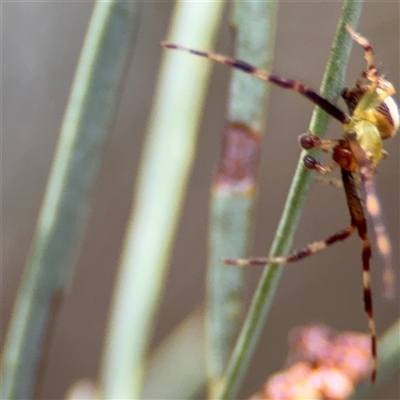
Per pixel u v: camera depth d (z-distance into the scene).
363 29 0.13
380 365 0.06
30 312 0.06
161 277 0.07
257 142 0.06
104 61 0.06
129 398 0.06
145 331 0.07
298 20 0.13
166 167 0.07
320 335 0.07
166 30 0.13
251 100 0.06
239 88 0.06
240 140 0.06
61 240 0.06
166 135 0.07
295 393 0.06
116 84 0.06
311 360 0.06
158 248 0.07
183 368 0.07
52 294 0.06
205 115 0.13
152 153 0.07
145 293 0.07
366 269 0.06
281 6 0.13
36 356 0.06
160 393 0.07
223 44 0.12
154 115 0.07
